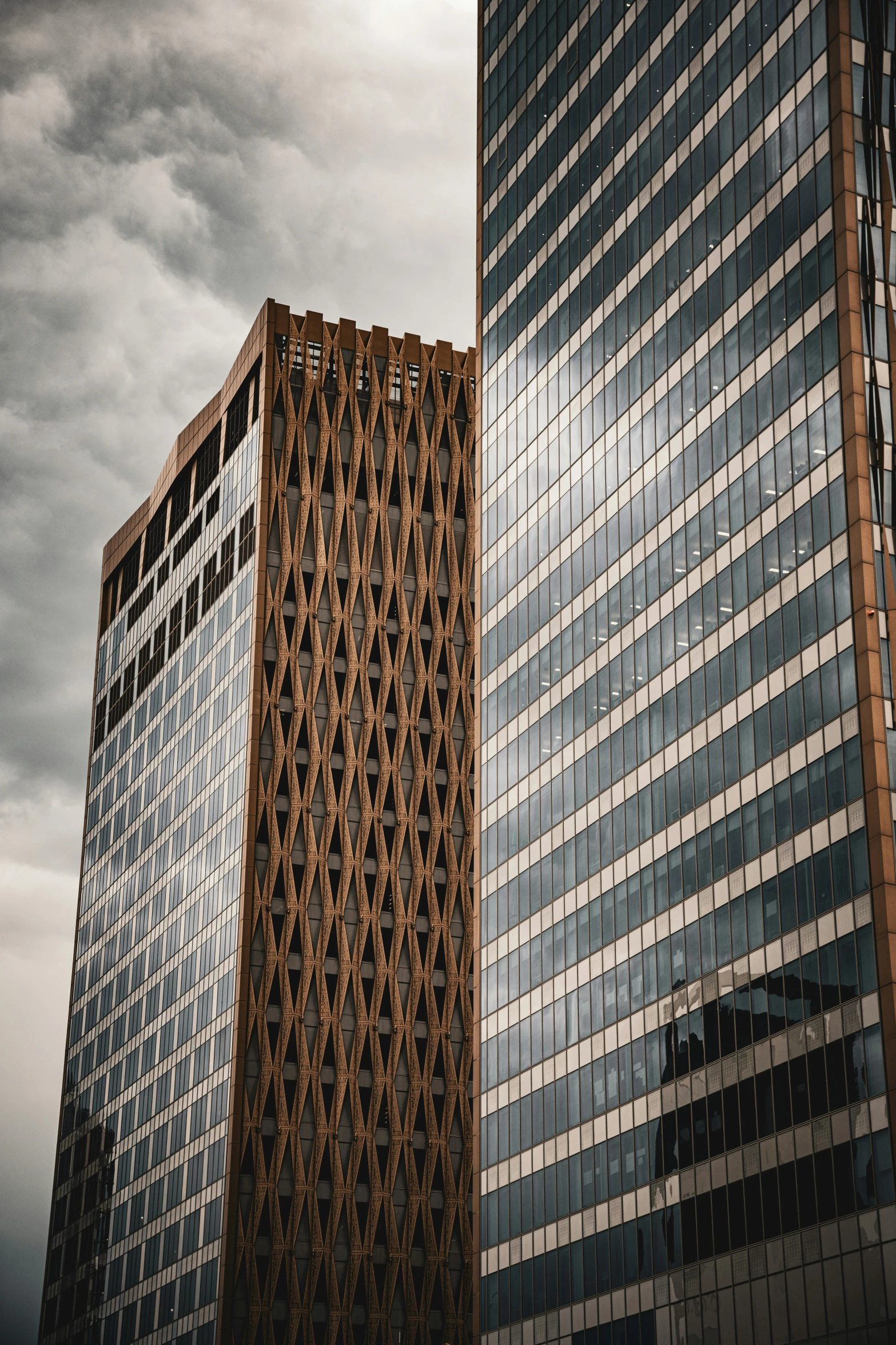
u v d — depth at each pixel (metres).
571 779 101.38
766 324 87.12
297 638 152.62
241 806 149.62
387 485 158.88
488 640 115.69
